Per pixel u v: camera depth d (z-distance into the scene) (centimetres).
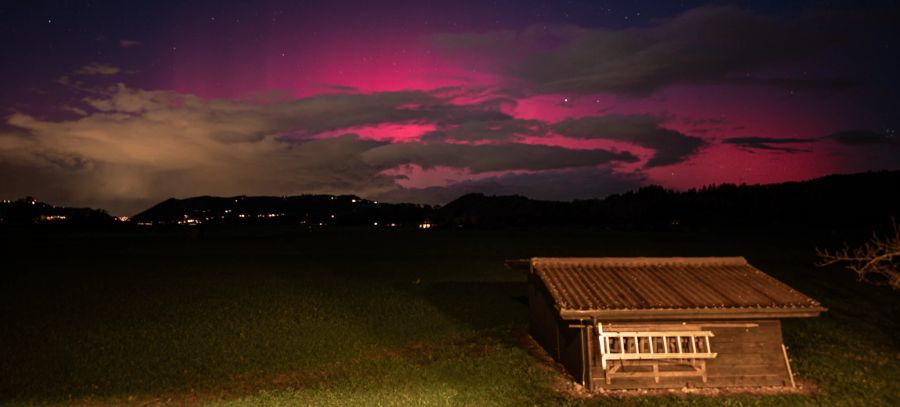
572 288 1667
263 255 5397
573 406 1422
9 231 9000
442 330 2341
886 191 9231
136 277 3841
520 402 1462
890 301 2934
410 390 1575
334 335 2262
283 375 1767
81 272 4069
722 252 5478
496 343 2097
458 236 7844
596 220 9944
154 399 1559
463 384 1623
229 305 2866
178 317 2586
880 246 2011
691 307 1518
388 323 2470
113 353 2008
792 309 1524
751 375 1577
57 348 2070
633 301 1558
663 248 5934
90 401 1544
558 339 1791
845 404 1454
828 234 7306
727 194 10238
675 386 1557
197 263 4678
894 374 1717
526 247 6144
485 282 3609
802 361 1830
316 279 3772
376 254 5475
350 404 1457
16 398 1562
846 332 2247
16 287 3403
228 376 1758
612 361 1551
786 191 10106
